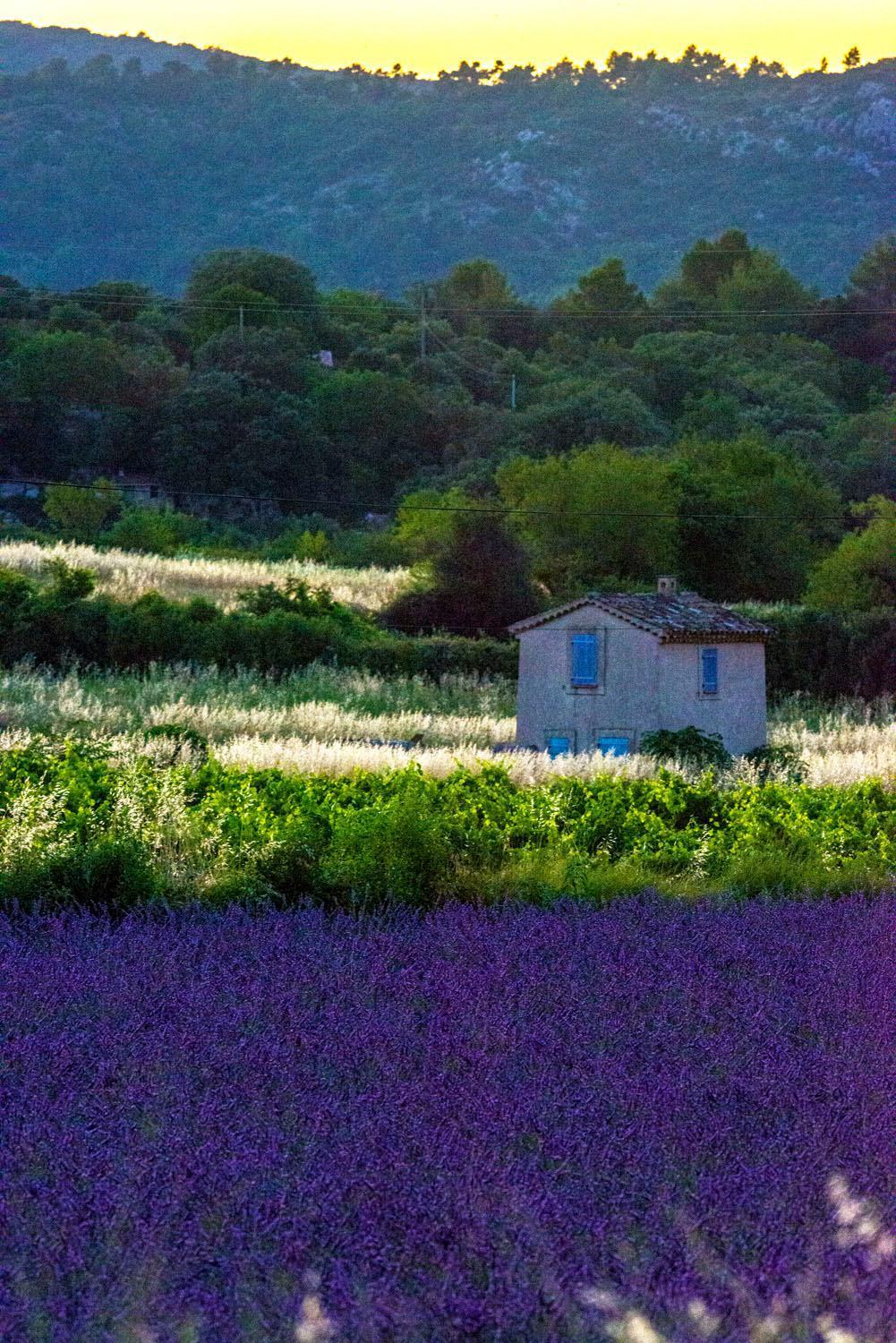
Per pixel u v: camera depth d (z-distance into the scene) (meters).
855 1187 24.05
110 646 139.38
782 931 47.06
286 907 50.09
